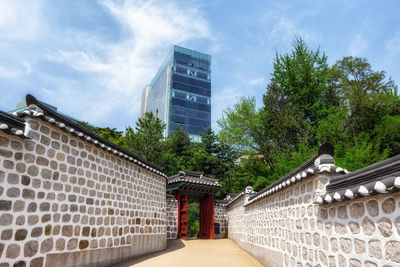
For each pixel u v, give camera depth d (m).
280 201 7.00
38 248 4.88
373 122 19.05
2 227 4.23
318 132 18.77
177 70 74.38
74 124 6.20
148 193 10.00
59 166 5.68
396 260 2.76
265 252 8.16
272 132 21.08
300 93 24.27
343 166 12.29
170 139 28.69
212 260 8.78
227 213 17.89
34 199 4.92
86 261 6.16
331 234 4.18
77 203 6.11
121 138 24.61
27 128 4.99
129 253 8.16
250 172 20.69
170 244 12.70
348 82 20.34
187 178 16.06
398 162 2.78
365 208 3.36
